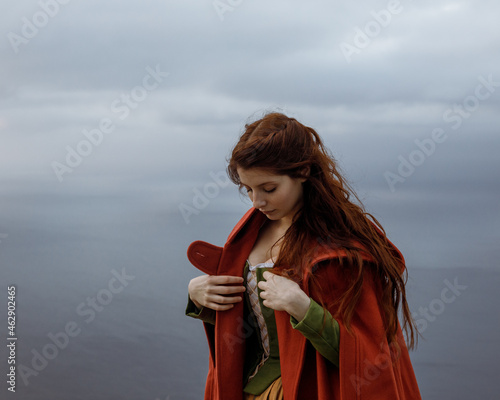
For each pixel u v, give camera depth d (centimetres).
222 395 156
